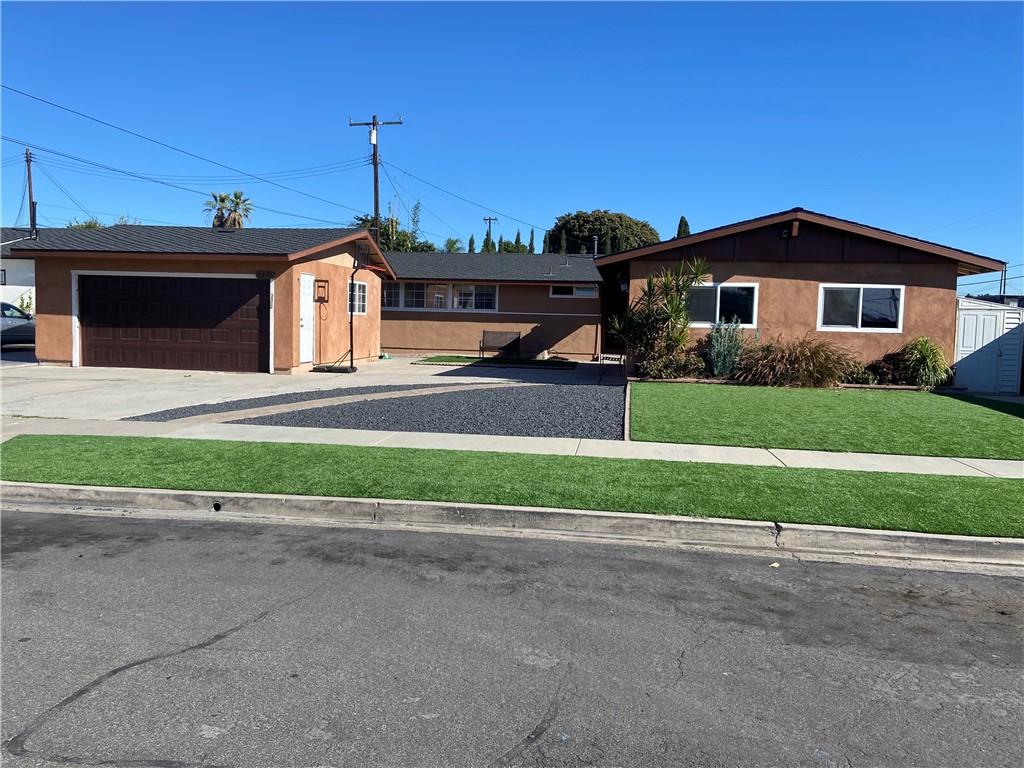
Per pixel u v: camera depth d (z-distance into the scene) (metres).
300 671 4.17
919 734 3.62
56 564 6.00
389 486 8.11
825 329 17.78
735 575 5.96
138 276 20.00
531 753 3.41
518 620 4.95
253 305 19.58
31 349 27.23
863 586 5.75
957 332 17.50
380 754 3.39
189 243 20.34
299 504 7.68
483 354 29.27
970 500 7.68
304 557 6.24
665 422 11.98
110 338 20.25
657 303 18.11
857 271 17.59
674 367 17.72
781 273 17.86
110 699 3.84
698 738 3.56
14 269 30.75
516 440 10.70
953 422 12.22
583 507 7.39
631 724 3.67
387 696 3.91
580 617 5.02
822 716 3.77
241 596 5.31
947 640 4.75
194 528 7.13
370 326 25.52
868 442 10.64
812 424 11.94
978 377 17.38
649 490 7.97
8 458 9.41
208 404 13.98
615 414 12.84
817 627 4.93
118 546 6.50
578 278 28.45
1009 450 10.21
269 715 3.70
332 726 3.61
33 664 4.22
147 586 5.50
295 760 3.33
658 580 5.80
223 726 3.60
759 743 3.52
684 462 9.33
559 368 23.70
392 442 10.49
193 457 9.48
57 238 21.17
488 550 6.50
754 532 6.86
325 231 22.67
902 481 8.42
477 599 5.32
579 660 4.37
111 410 13.26
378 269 25.39
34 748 3.40
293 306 19.48
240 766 3.29
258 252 18.89
